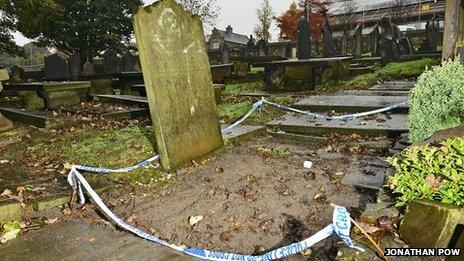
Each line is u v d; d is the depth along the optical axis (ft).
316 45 88.58
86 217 12.21
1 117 26.14
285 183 14.15
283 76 37.24
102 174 15.89
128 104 32.99
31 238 10.74
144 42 14.23
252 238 10.50
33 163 18.15
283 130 21.93
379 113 22.76
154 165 16.24
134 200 13.42
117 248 10.05
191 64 16.72
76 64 66.64
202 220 11.65
